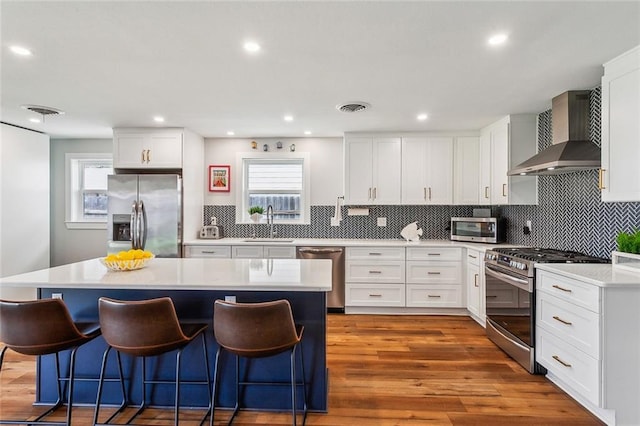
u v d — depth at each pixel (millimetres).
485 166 4184
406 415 2154
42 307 1837
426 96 3045
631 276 2100
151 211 4141
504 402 2291
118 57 2250
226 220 4949
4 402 2289
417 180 4410
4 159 4090
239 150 4926
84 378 2291
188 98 3113
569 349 2244
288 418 2145
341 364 2836
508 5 1677
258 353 1801
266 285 1980
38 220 4527
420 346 3193
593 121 2814
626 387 1975
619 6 1679
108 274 2295
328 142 4879
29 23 1828
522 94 2988
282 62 2328
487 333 3391
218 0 1626
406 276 4133
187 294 2244
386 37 1987
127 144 4289
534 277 2621
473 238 4254
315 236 4898
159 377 2275
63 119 3893
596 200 2807
